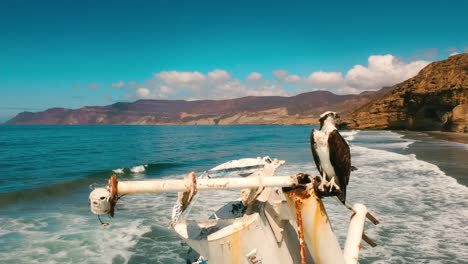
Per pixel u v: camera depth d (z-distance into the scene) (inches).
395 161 990.4
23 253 364.2
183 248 379.9
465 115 2726.4
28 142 2645.2
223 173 206.5
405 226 431.8
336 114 149.5
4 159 1411.2
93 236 414.3
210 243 175.9
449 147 1460.4
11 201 602.9
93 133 4803.2
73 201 611.8
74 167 1152.8
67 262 344.5
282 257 182.2
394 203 531.5
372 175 759.7
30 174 994.1
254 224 172.6
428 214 477.4
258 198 178.5
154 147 2124.8
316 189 150.5
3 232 428.8
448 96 2876.5
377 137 2367.1
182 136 3769.7
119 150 1889.8
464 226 430.3
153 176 950.4
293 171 876.6
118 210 525.3
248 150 1781.5
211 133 4773.6
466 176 745.6
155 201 579.5
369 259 344.5
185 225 195.2
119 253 366.3
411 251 361.4
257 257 172.9
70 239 404.8
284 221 184.2
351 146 1568.7
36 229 441.4
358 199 556.7
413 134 2726.4
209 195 565.9
